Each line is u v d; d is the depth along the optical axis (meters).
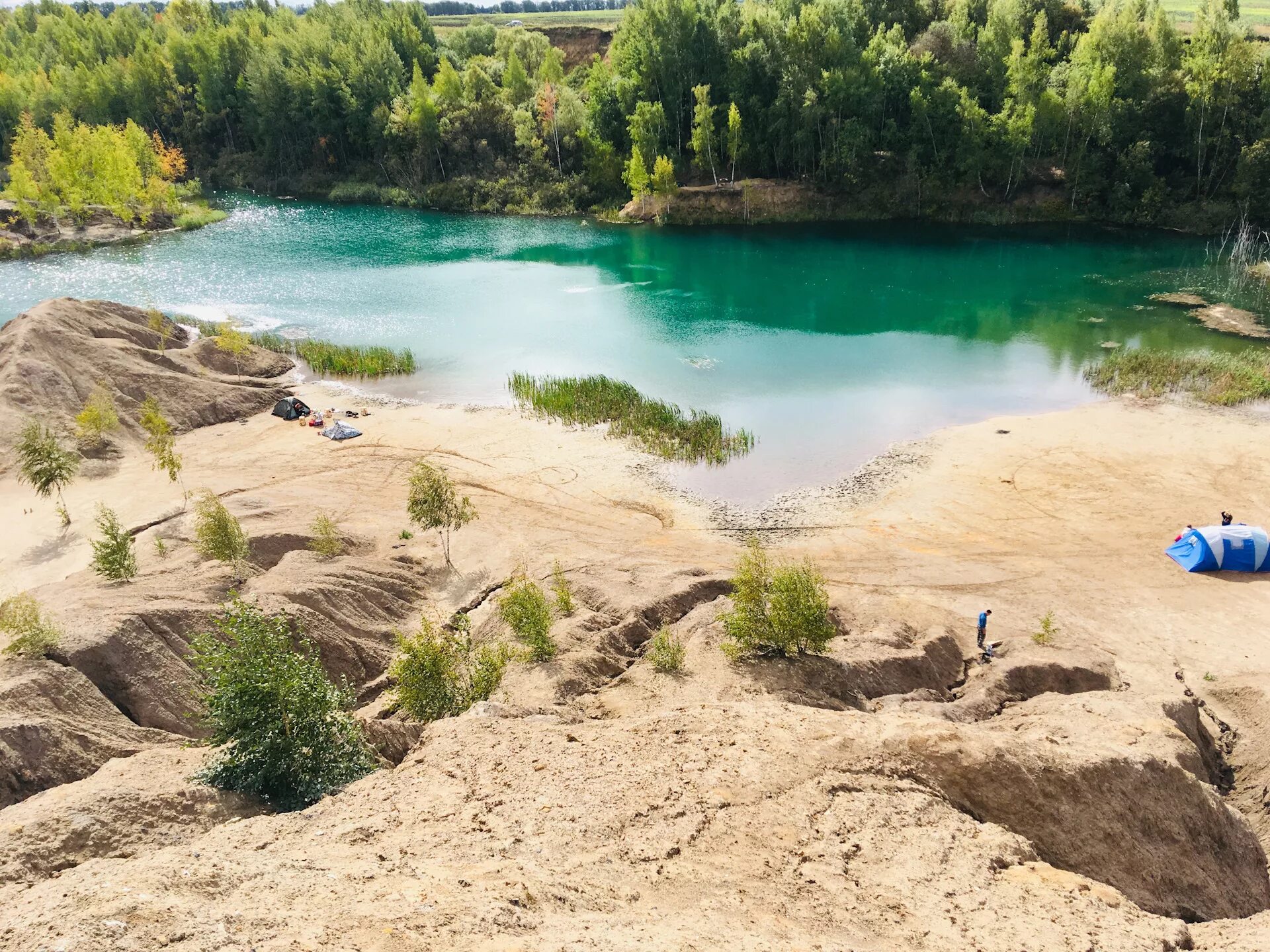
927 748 19.22
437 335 64.69
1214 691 28.70
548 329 65.69
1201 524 38.84
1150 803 19.45
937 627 31.33
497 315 68.88
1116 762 19.59
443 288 76.19
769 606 28.05
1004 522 39.38
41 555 35.50
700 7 101.31
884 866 15.93
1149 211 89.12
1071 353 59.47
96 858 16.59
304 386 55.66
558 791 17.75
